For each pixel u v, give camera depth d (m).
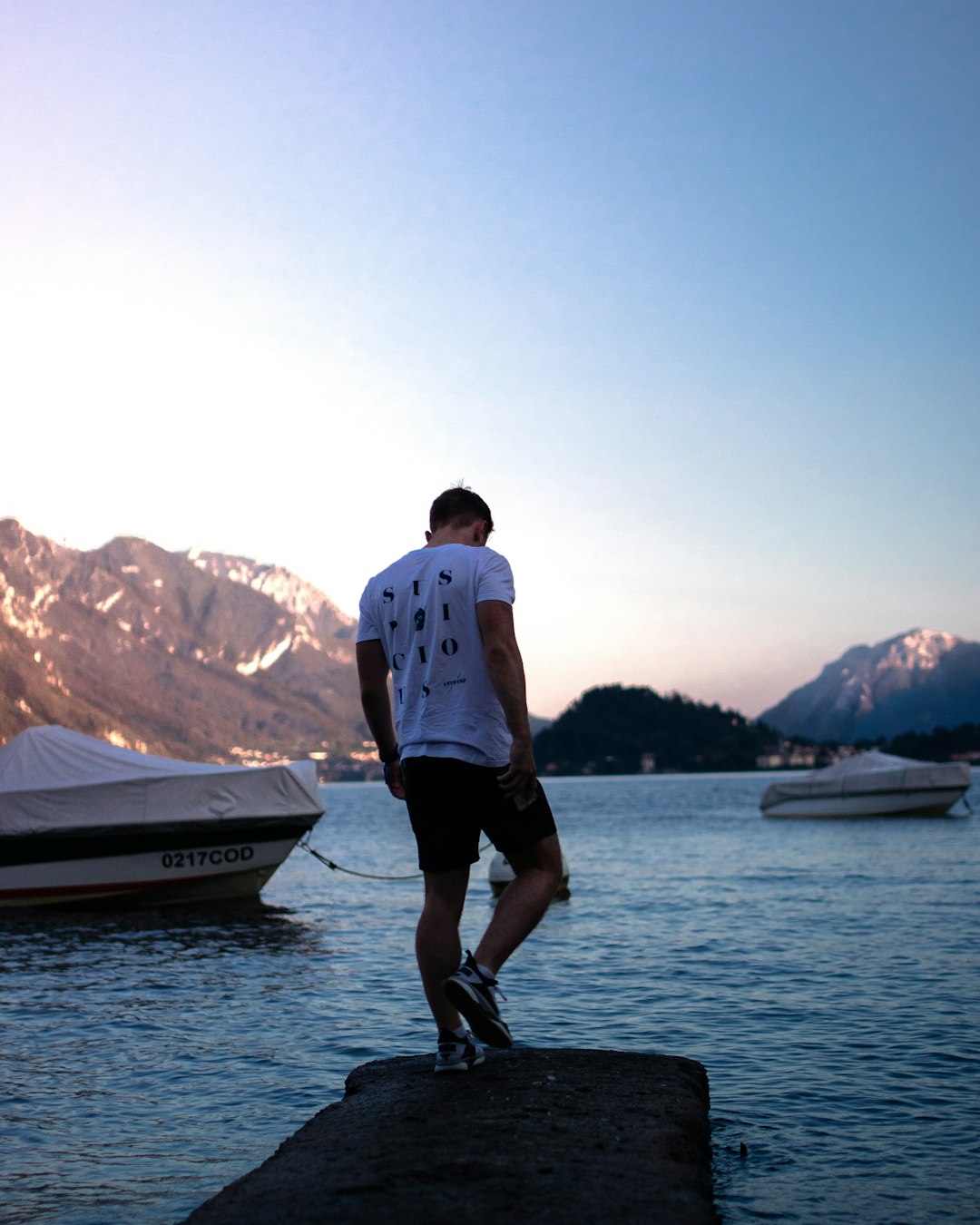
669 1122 3.65
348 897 21.38
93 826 18.00
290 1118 6.10
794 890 20.61
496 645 3.89
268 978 11.56
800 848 33.34
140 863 18.48
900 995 9.64
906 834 39.69
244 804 18.88
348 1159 3.26
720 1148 5.24
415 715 4.03
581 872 26.67
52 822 17.92
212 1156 5.36
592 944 13.91
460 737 3.93
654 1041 8.08
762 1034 8.23
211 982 11.34
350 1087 4.32
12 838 17.84
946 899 18.16
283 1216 2.80
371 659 4.31
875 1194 4.48
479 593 3.99
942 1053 7.40
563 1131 3.49
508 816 3.98
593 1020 8.99
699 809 77.38
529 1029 8.65
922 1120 5.75
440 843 3.98
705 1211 2.90
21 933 15.73
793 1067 7.08
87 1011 9.70
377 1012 9.52
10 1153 5.46
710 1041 8.02
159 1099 6.56
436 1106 3.79
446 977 4.02
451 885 4.04
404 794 4.44
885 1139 5.38
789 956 12.30
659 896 20.34
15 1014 9.57
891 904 17.67
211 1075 7.18
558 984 10.87
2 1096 6.64
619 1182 3.05
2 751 18.53
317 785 19.83
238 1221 2.80
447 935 4.01
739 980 10.82
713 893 20.59
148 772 18.64
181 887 18.94
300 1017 9.29
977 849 30.84
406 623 4.10
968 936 13.59
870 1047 7.64
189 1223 2.84
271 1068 7.38
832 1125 5.66
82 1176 5.05
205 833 18.75
